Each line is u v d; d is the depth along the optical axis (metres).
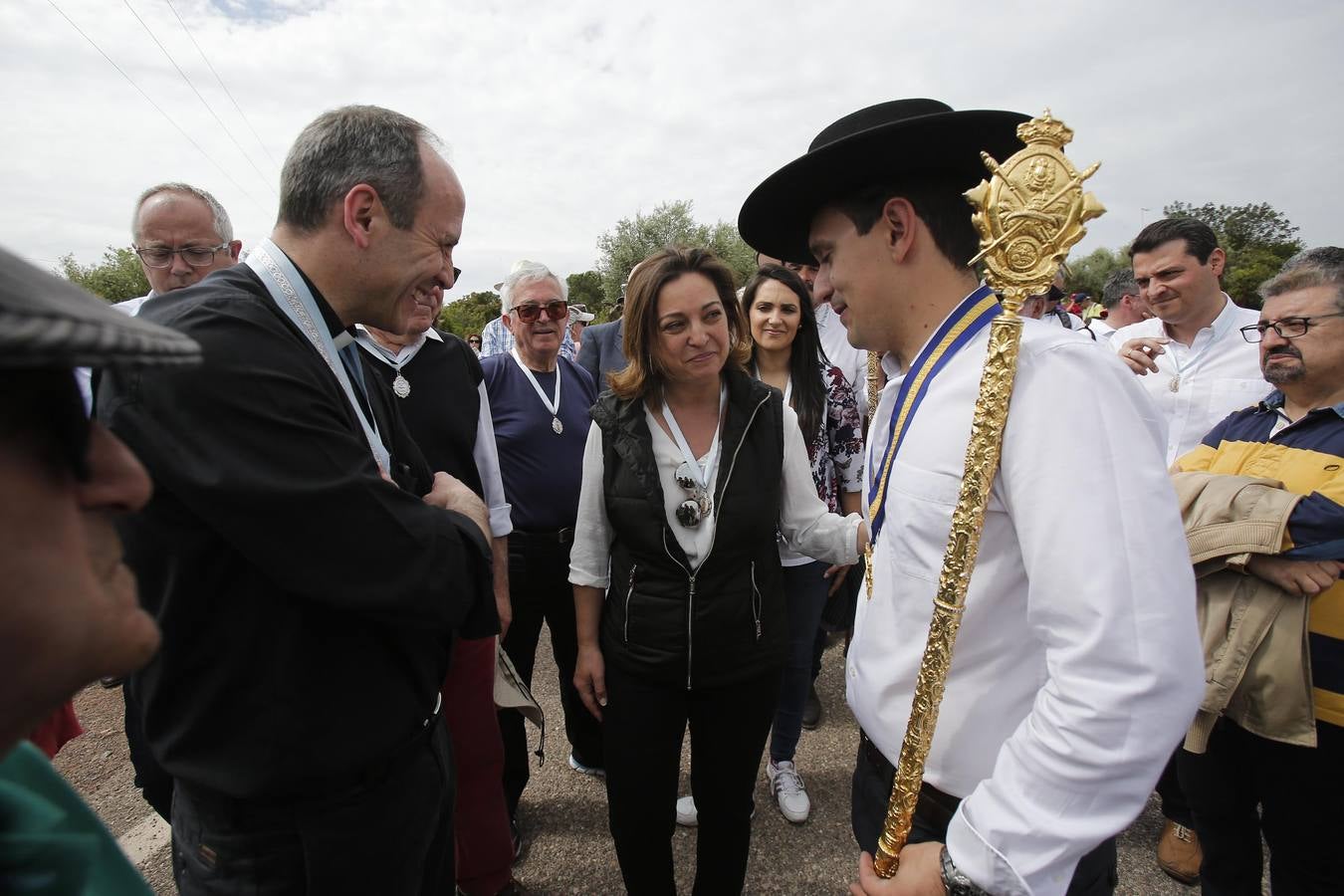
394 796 1.09
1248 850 1.68
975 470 0.82
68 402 0.37
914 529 0.96
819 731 2.86
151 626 0.44
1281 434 1.64
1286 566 1.45
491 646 1.75
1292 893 1.55
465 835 1.78
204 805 1.00
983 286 0.97
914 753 0.89
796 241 1.26
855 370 2.85
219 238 2.52
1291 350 1.56
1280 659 1.45
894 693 1.02
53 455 0.36
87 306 0.30
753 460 1.58
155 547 0.90
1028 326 0.89
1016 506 0.81
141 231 2.40
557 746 2.78
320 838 1.01
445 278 1.19
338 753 0.99
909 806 0.91
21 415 0.35
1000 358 0.80
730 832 1.67
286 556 0.89
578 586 1.75
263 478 0.86
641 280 1.54
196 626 0.92
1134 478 0.75
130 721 1.47
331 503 0.91
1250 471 1.67
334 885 1.03
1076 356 0.79
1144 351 2.38
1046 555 0.76
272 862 1.00
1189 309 2.62
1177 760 1.85
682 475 1.54
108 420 0.86
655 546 1.51
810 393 2.43
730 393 1.63
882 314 1.03
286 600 0.94
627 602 1.58
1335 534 1.38
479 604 1.16
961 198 0.95
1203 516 1.58
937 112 0.93
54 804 0.56
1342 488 1.45
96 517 0.40
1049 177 0.77
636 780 1.60
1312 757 1.46
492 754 1.78
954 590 0.85
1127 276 3.96
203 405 0.85
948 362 0.95
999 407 0.80
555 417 2.44
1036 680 0.90
